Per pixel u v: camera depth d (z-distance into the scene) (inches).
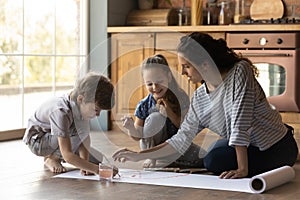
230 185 128.3
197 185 128.5
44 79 244.2
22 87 235.1
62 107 138.3
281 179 128.9
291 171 134.9
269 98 223.5
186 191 123.3
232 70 135.1
